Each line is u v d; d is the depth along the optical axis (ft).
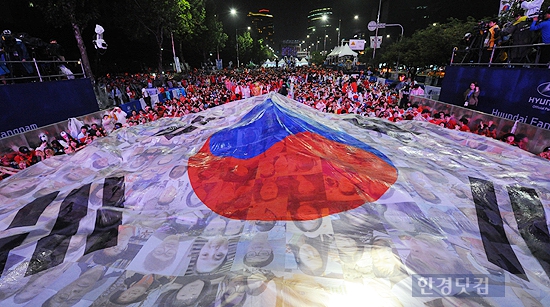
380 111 33.68
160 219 8.22
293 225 7.25
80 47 51.62
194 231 7.64
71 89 31.63
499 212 8.39
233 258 6.59
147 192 9.27
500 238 7.54
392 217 7.44
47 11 47.34
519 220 8.21
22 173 12.50
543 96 22.29
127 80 76.74
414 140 15.06
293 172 8.88
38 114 27.53
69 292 6.28
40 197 9.64
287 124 11.53
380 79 75.31
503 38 27.78
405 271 6.04
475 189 9.05
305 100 46.14
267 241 6.89
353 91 53.67
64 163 13.05
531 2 28.27
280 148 9.94
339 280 5.82
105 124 32.86
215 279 6.07
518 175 10.69
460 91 32.50
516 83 24.75
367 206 7.72
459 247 6.82
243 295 5.53
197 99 47.57
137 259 7.04
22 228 8.39
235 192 8.69
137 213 8.64
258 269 6.20
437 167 10.32
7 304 6.17
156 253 7.12
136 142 14.32
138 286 6.25
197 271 6.45
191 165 10.28
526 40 25.12
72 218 8.66
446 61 65.10
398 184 8.68
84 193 9.42
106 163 12.68
